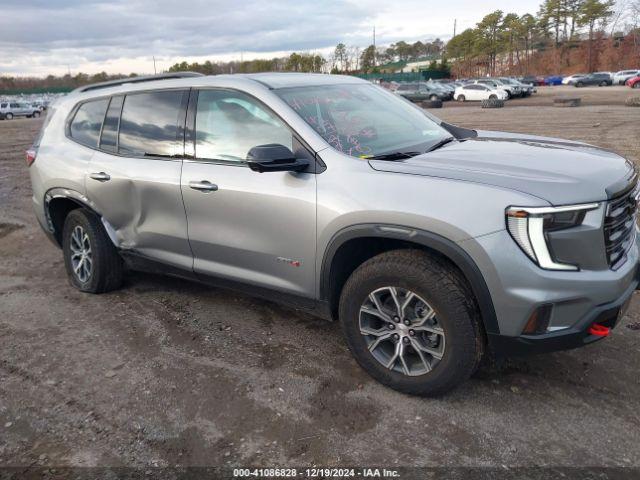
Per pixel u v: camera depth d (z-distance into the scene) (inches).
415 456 102.6
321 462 102.0
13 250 247.3
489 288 103.8
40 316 170.9
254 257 138.8
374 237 120.8
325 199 121.0
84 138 180.7
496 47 4001.0
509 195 102.7
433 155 126.6
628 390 121.0
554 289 100.8
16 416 119.2
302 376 131.1
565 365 131.4
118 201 167.0
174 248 157.9
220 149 142.8
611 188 105.3
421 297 111.7
